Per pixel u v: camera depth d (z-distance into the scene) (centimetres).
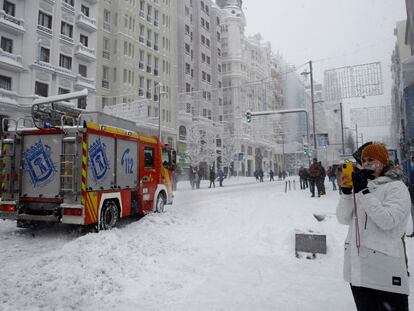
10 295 389
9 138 815
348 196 240
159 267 500
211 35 6066
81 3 3294
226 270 491
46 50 2897
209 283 435
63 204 741
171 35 4662
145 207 1016
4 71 2545
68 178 744
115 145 866
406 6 3684
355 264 225
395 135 4725
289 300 377
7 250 663
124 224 952
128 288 416
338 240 646
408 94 1097
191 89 5278
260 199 1400
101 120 902
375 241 218
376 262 216
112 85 3697
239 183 3741
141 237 670
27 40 2703
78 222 728
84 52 3194
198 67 5459
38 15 2825
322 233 572
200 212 1038
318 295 392
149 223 838
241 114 6400
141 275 464
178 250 607
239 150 6209
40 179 784
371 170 228
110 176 839
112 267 476
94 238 564
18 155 806
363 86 2139
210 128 4866
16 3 2666
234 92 6438
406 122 1113
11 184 797
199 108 5228
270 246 636
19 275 448
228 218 961
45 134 790
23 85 2648
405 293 208
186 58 5203
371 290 220
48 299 378
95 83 3422
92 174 769
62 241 746
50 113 826
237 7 6881
